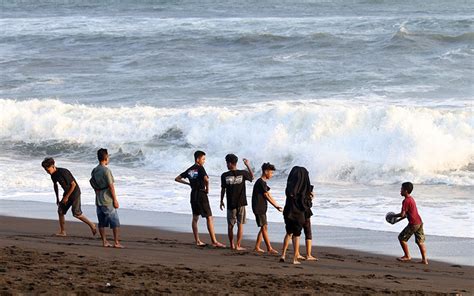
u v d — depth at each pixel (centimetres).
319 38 11412
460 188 5525
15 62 11400
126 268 2691
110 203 3481
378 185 5759
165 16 16712
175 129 7206
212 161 6519
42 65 11169
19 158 7038
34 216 4547
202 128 7056
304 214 3228
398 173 5947
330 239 3947
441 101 7894
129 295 2205
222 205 3634
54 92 9475
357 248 3741
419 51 10669
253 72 9938
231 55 11069
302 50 11050
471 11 16412
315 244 3834
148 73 10294
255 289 2411
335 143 6444
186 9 18075
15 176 5934
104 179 3478
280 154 6462
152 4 19188
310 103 7906
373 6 17900
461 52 10356
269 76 9631
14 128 7700
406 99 8069
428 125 6347
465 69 9594
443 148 6062
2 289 2170
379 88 8744
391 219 3472
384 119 6519
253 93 8800
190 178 3684
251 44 11531
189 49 11519
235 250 3556
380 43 11062
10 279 2334
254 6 18225
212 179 5972
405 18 12838
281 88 8988
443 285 2812
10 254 2919
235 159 3609
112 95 9131
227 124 7012
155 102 8588
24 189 5500
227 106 7938
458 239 3941
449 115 6588
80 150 7269
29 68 11019
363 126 6562
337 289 2502
